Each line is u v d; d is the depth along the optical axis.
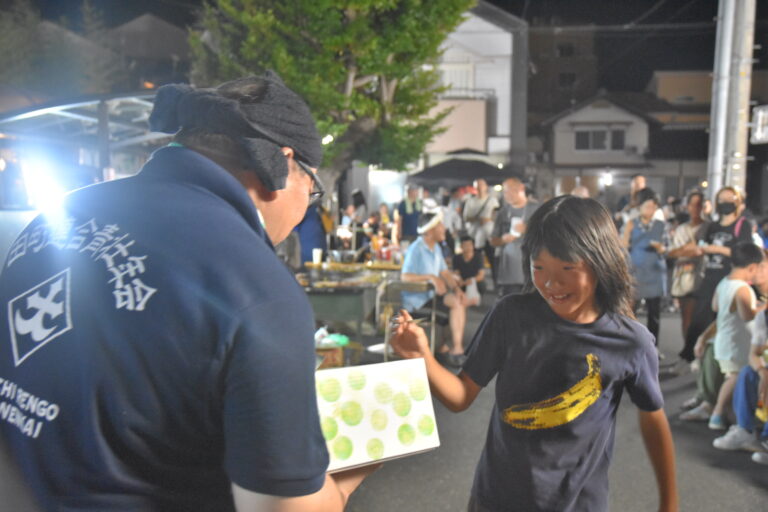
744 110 10.41
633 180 8.05
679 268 6.96
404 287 6.13
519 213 6.97
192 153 1.04
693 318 6.16
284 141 1.07
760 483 3.82
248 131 1.04
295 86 10.57
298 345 0.91
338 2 10.30
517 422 1.70
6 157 3.73
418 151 12.65
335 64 10.76
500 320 1.74
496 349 1.75
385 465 4.04
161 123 1.13
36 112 6.58
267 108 1.06
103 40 24.28
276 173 1.05
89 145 8.83
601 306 1.66
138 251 0.93
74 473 0.89
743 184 10.55
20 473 0.92
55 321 0.92
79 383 0.88
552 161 37.12
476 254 7.29
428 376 1.70
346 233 9.26
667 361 6.68
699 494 3.67
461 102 24.39
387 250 9.21
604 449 1.72
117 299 0.90
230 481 0.91
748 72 10.37
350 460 1.27
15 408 0.93
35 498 0.91
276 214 1.14
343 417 1.29
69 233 1.00
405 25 10.85
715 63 10.60
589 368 1.63
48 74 20.64
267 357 0.88
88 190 1.08
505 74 24.92
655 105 39.69
